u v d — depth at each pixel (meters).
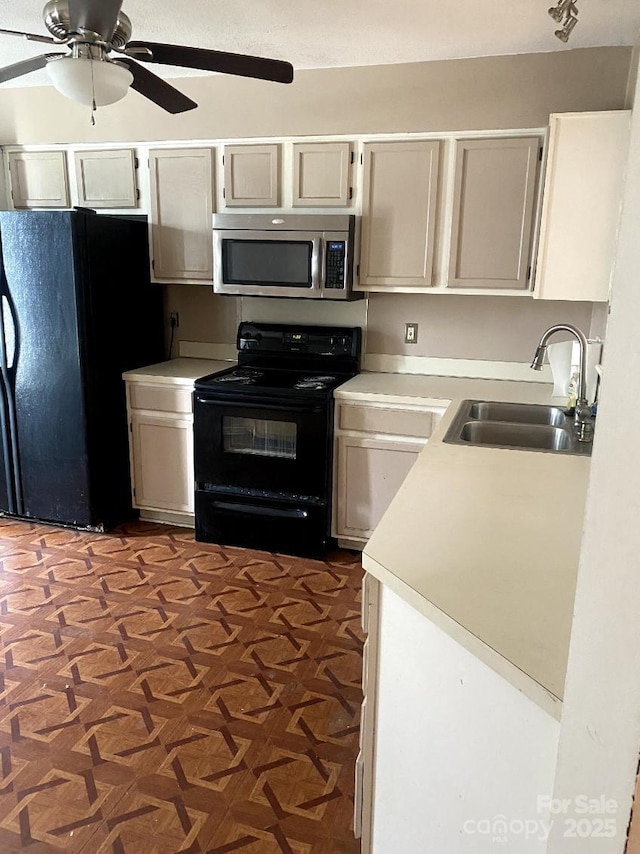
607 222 2.37
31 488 3.44
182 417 3.36
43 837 1.60
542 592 1.14
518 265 2.96
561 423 2.67
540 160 2.85
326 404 2.99
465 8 2.40
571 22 1.84
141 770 1.82
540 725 0.93
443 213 3.04
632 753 0.73
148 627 2.54
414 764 1.22
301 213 3.21
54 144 3.58
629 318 0.66
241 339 3.58
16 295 3.20
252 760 1.86
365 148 3.06
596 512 0.72
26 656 2.34
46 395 3.28
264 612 2.66
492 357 3.35
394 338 3.48
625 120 2.27
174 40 2.78
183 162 3.35
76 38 1.98
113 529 3.50
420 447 2.97
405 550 1.31
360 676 2.25
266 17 2.53
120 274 3.40
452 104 2.96
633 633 0.71
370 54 2.90
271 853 1.57
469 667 1.04
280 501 3.18
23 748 1.89
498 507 1.57
